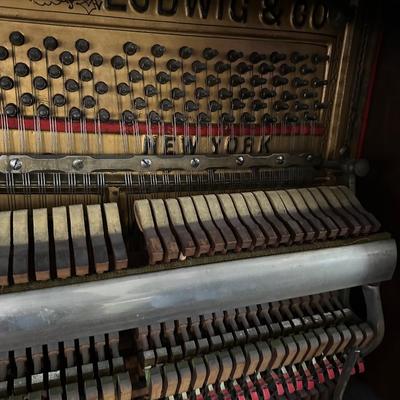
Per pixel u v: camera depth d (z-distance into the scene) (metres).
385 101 1.28
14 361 0.98
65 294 0.83
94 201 1.05
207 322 1.13
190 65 1.06
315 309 1.31
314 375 1.29
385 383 1.42
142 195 1.10
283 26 1.11
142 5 0.96
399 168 1.26
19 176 0.97
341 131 1.31
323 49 1.21
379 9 1.20
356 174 1.26
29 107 0.95
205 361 1.07
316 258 1.05
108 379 0.97
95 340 1.02
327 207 1.16
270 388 1.24
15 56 0.91
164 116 1.08
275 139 1.22
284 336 1.19
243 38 1.09
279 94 1.19
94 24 0.94
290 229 1.05
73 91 0.97
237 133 1.16
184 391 1.08
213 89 1.11
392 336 1.38
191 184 1.14
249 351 1.11
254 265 0.99
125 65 1.00
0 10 0.87
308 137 1.27
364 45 1.24
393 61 1.23
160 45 1.01
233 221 1.04
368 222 1.13
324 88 1.24
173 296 0.91
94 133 1.02
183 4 0.99
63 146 1.00
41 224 0.89
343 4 1.15
